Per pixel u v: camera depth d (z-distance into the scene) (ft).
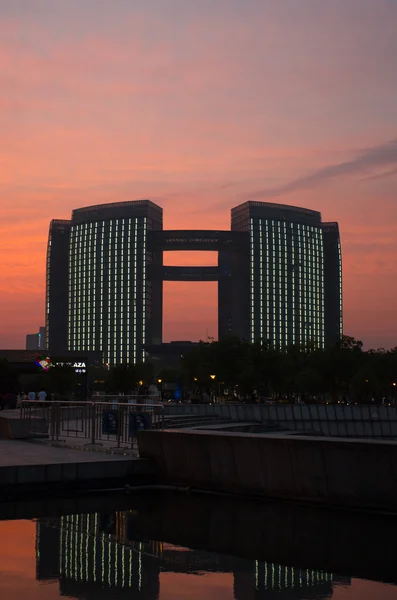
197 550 32.50
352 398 420.36
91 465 54.49
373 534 36.09
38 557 31.14
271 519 40.60
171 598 24.94
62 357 307.78
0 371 303.27
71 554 31.68
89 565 29.63
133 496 50.88
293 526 38.32
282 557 31.17
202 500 48.42
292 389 417.49
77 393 307.37
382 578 27.76
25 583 26.86
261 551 32.35
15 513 43.21
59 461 56.54
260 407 166.30
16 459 59.11
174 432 55.47
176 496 50.70
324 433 170.60
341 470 44.34
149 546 33.53
